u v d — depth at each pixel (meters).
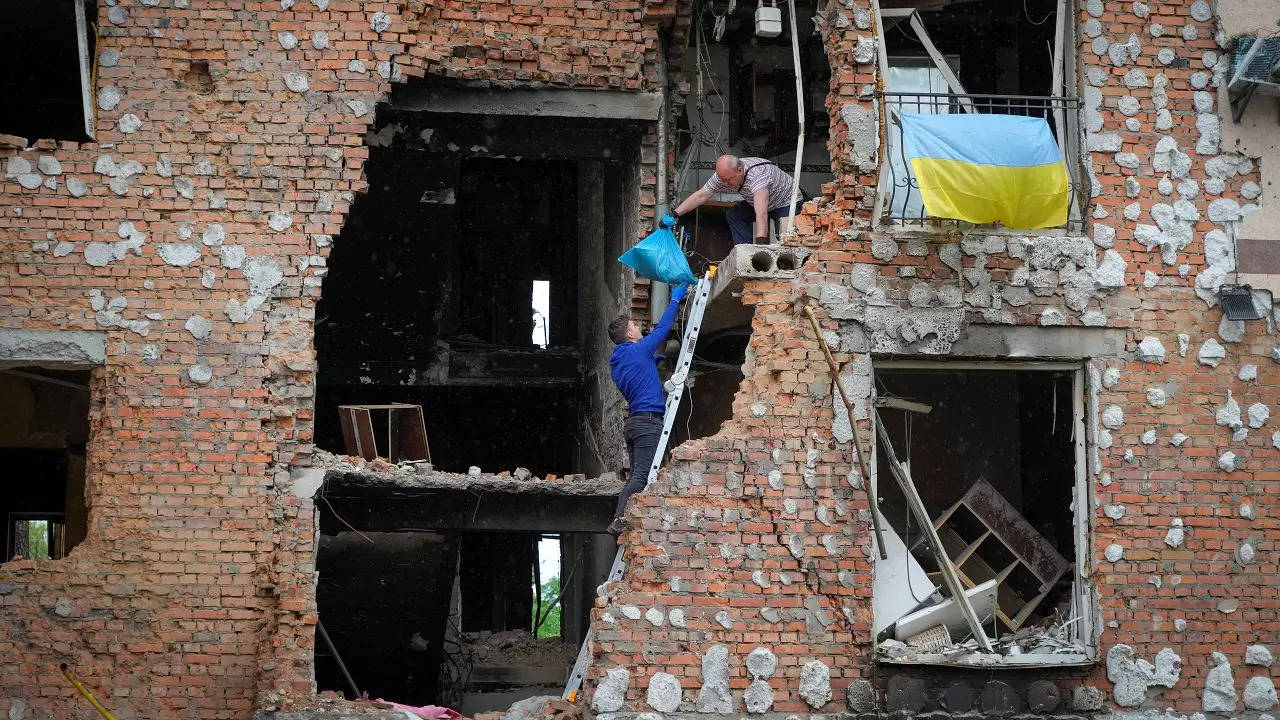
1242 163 20.28
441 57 20.80
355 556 22.80
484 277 31.92
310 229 19.77
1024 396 24.34
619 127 22.36
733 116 26.41
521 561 34.06
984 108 24.20
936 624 19.25
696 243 24.69
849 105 19.88
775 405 19.16
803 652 18.66
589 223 27.94
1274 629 19.31
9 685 18.30
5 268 19.20
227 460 19.09
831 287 19.44
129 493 18.89
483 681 28.03
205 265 19.52
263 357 19.41
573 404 30.00
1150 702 19.02
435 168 23.73
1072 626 19.38
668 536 18.78
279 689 18.53
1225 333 19.89
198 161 19.72
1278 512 19.58
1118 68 20.25
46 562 18.62
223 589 18.83
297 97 20.03
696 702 18.39
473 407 31.95
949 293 19.58
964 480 24.27
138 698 18.45
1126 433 19.53
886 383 24.47
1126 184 20.03
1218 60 20.41
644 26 21.77
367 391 31.09
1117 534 19.31
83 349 19.12
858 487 19.08
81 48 19.77
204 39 19.98
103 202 19.48
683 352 20.12
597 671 18.39
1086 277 19.78
